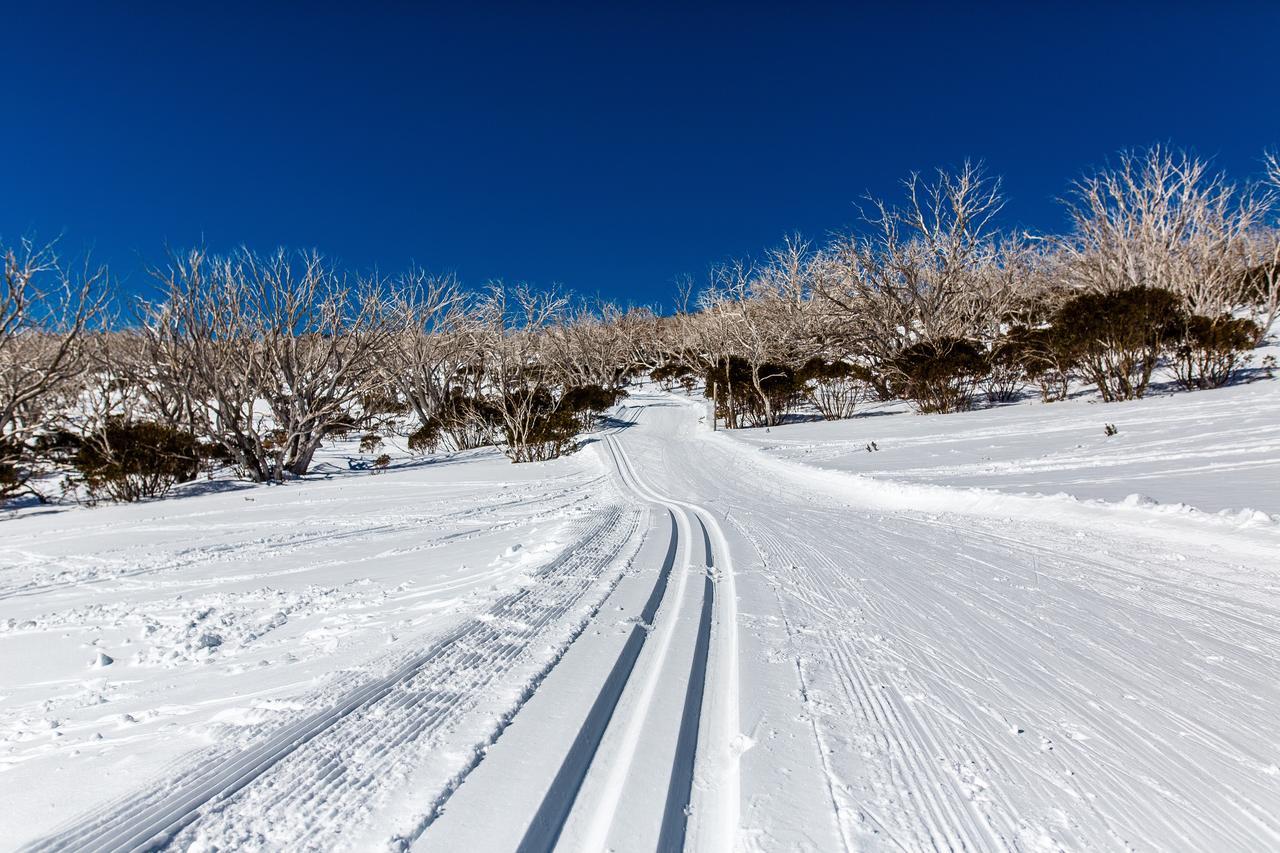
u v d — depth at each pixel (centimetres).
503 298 3925
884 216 3581
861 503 1097
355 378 2775
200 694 295
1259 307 3041
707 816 187
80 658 384
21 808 192
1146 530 617
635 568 546
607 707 260
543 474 2020
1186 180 2978
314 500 1612
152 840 172
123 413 2564
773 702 265
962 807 189
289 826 178
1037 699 270
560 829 178
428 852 165
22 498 2219
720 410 3691
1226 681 288
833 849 167
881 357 3688
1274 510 609
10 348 2230
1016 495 828
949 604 425
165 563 773
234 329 2405
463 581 523
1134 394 2175
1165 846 170
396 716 250
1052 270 4316
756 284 4909
